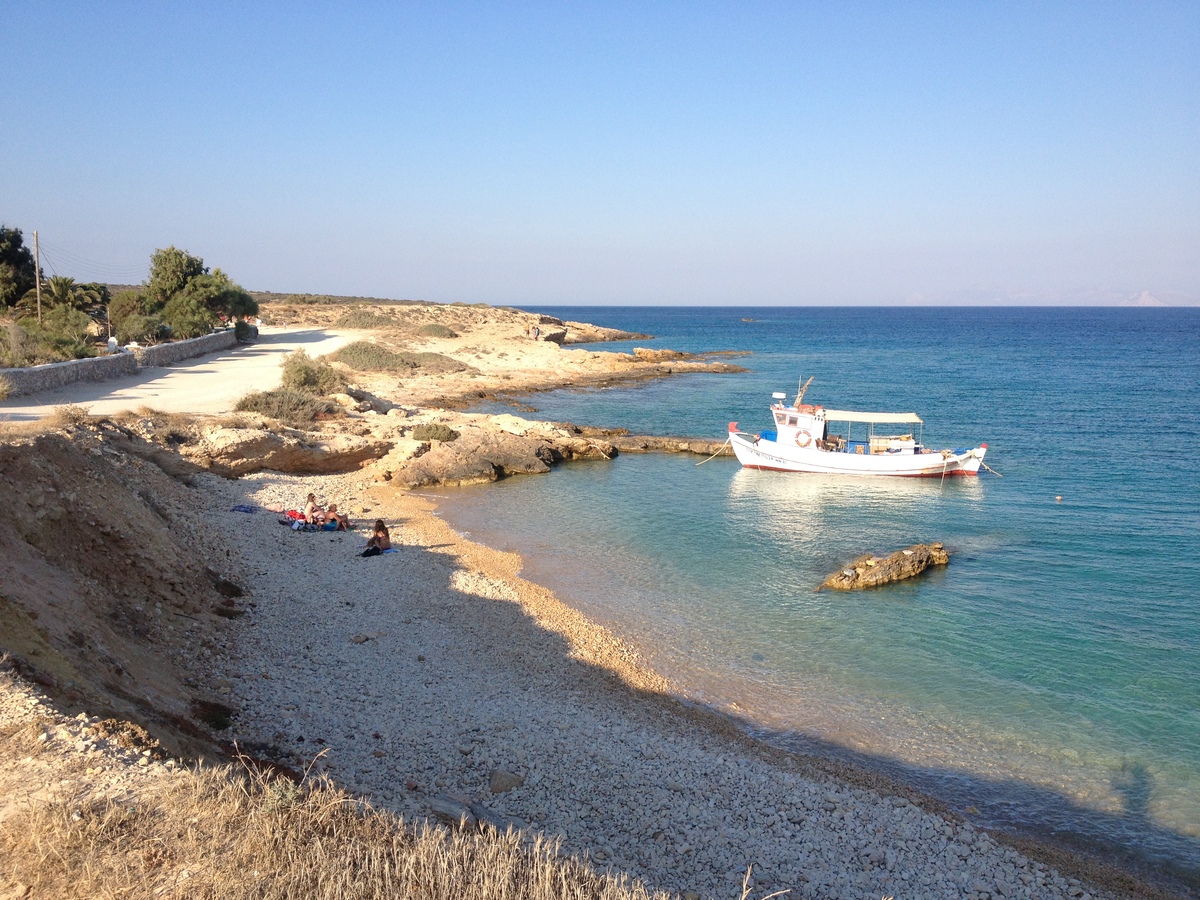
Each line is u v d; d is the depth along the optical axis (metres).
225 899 5.93
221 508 25.08
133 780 7.34
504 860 7.00
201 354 60.75
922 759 14.32
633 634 19.44
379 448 36.91
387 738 12.39
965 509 31.92
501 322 105.56
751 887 9.82
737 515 30.98
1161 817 12.79
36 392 36.41
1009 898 10.47
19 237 62.06
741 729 15.14
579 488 35.22
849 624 20.30
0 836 6.43
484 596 20.92
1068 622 20.44
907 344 130.62
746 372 81.62
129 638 12.73
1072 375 80.38
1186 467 38.84
